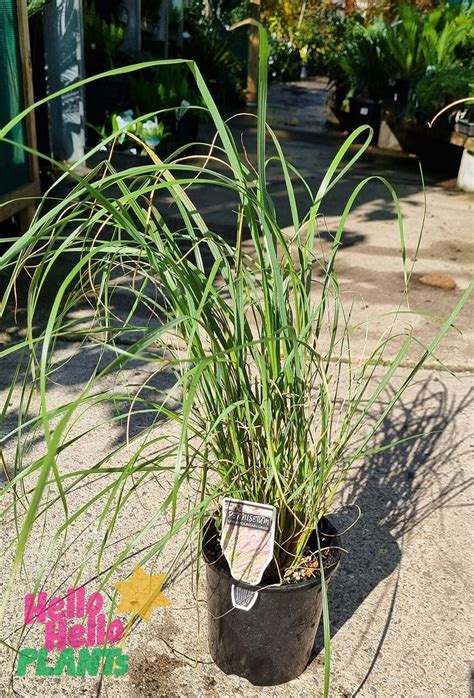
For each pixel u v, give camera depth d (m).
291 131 8.59
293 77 16.58
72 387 2.48
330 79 9.63
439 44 7.21
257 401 1.26
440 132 6.45
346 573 1.75
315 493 1.30
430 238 4.48
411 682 1.46
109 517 1.86
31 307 0.99
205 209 4.75
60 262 3.58
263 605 1.30
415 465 2.18
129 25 7.07
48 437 0.80
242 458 1.25
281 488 1.27
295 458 1.42
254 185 1.16
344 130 8.95
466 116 6.06
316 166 6.56
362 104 8.30
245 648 1.38
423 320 3.22
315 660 1.50
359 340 2.96
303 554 1.38
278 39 16.33
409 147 7.66
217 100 9.94
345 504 1.98
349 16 14.27
